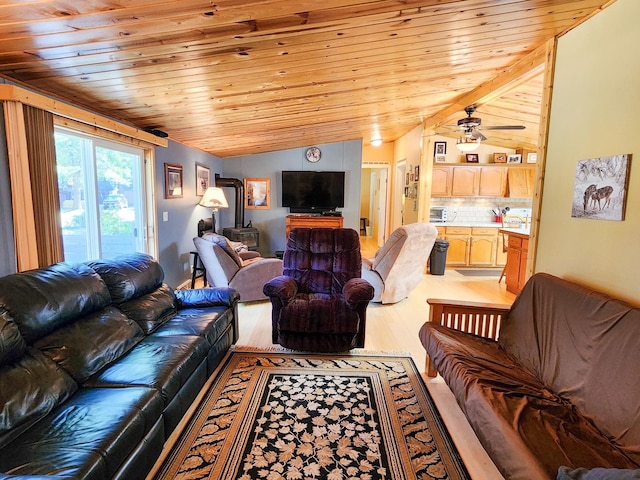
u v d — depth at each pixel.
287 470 1.76
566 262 2.43
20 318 1.65
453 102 4.77
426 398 2.38
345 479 1.71
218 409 2.24
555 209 2.56
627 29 1.94
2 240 2.05
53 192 2.28
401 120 5.71
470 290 5.09
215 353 2.60
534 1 2.06
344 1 1.89
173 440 1.96
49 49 1.98
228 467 1.77
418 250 4.14
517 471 1.34
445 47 2.78
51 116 2.27
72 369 1.74
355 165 7.24
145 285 2.62
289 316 2.88
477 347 2.29
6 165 2.05
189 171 5.21
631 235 1.92
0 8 1.55
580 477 1.16
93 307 2.10
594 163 2.17
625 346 1.62
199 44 2.18
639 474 1.02
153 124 3.91
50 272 1.96
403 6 2.04
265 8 1.86
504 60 3.20
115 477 1.36
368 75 3.30
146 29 1.90
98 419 1.46
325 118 4.92
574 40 2.38
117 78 2.52
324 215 7.06
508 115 5.37
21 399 1.45
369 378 2.63
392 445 1.94
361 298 2.85
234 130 4.77
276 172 7.18
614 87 2.04
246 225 7.24
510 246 5.02
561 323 2.03
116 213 3.47
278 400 2.34
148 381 1.77
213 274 4.22
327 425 2.10
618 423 1.49
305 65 2.82
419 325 3.70
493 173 6.60
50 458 1.23
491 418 1.57
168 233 4.47
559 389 1.82
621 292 1.98
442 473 1.75
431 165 6.00
